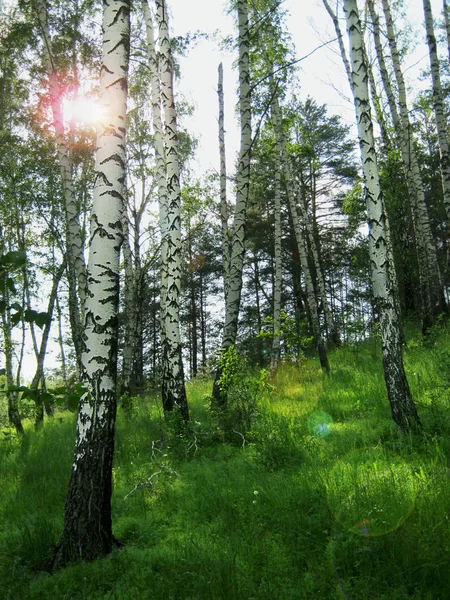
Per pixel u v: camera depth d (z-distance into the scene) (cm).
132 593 398
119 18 540
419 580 370
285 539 454
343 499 489
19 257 252
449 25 1580
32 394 254
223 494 577
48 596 401
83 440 481
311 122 2548
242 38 1124
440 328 1412
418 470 566
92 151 1555
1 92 1569
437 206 2416
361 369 1240
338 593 367
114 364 501
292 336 1193
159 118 1229
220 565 403
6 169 1578
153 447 838
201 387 1464
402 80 1505
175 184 1013
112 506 612
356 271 2088
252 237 2656
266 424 820
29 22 1410
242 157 1112
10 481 799
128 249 1623
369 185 762
